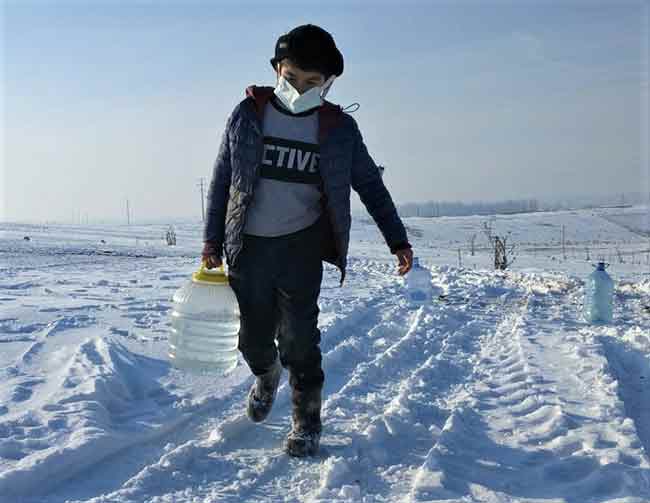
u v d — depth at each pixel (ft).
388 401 13.56
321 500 8.57
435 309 25.59
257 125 10.05
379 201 10.96
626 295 31.40
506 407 13.28
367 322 23.57
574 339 19.77
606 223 231.91
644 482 9.27
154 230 173.68
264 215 10.11
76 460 9.44
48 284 32.63
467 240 176.65
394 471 9.79
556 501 8.75
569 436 11.12
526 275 39.06
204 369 10.57
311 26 9.92
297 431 10.32
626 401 14.17
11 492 8.45
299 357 10.34
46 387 12.75
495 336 21.17
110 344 15.84
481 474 9.70
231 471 9.66
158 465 9.50
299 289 10.19
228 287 10.42
